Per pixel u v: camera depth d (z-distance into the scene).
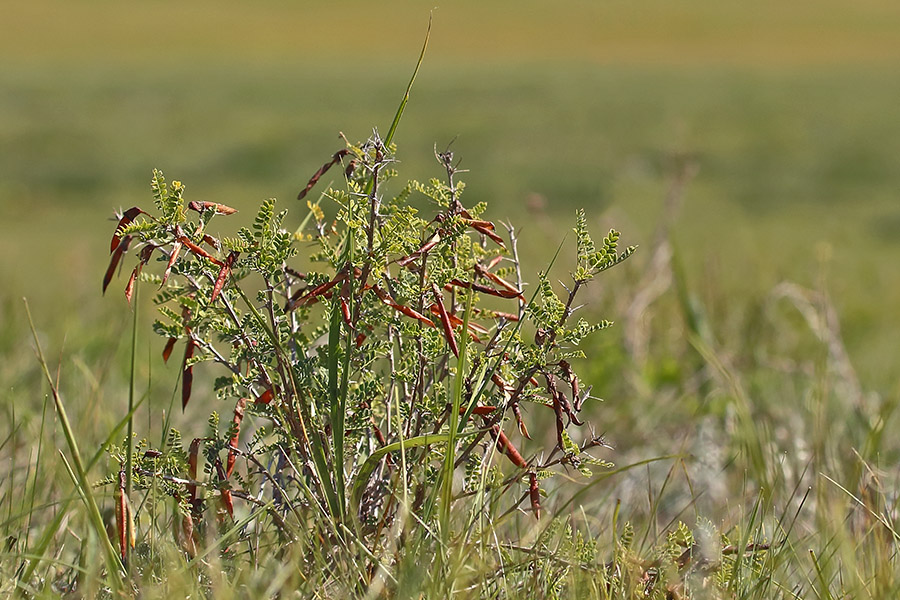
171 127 37.16
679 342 6.55
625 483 4.65
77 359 4.96
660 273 7.07
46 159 30.89
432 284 2.94
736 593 2.91
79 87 50.12
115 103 44.53
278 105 43.94
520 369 3.05
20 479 3.89
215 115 40.69
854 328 8.64
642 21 94.19
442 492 2.79
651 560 3.04
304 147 31.92
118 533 2.84
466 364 3.10
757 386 5.82
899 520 3.77
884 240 19.19
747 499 4.12
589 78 55.53
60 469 3.67
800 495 4.14
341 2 108.19
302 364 3.02
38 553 2.76
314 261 3.21
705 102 44.00
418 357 3.11
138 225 2.79
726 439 5.05
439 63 67.12
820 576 2.92
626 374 6.14
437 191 3.13
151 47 77.38
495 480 3.12
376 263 2.93
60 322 7.01
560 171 27.30
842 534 2.97
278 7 104.44
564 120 38.16
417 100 45.59
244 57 71.31
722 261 12.09
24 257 16.16
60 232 21.23
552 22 94.50
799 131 35.22
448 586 2.63
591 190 24.70
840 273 13.55
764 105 42.88
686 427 5.37
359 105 43.81
